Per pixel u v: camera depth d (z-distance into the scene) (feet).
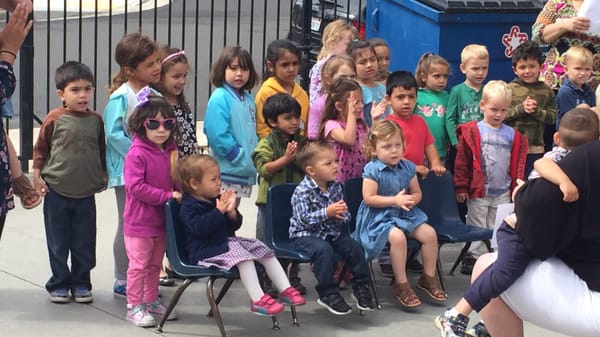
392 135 18.99
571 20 22.27
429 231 19.02
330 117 19.90
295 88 21.22
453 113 21.97
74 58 45.03
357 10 31.55
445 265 22.03
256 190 27.43
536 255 13.75
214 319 18.13
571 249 13.87
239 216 17.57
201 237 16.99
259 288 16.99
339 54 21.50
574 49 22.03
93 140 18.25
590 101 22.33
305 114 21.36
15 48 13.67
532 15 23.97
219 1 65.51
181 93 19.72
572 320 13.67
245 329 17.71
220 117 19.75
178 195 17.21
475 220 21.17
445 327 14.69
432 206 20.45
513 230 14.26
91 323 17.62
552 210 13.51
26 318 17.74
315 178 18.31
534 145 22.08
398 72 20.72
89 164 18.21
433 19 23.41
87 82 18.06
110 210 24.82
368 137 19.53
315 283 20.48
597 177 13.43
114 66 43.75
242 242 17.30
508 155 21.06
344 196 19.47
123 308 18.43
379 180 19.06
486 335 15.71
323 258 17.72
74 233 18.48
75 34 51.55
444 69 21.91
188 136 19.75
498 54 24.00
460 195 21.08
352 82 19.63
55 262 18.40
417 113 21.91
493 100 20.79
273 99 19.24
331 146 18.60
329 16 31.12
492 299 14.62
